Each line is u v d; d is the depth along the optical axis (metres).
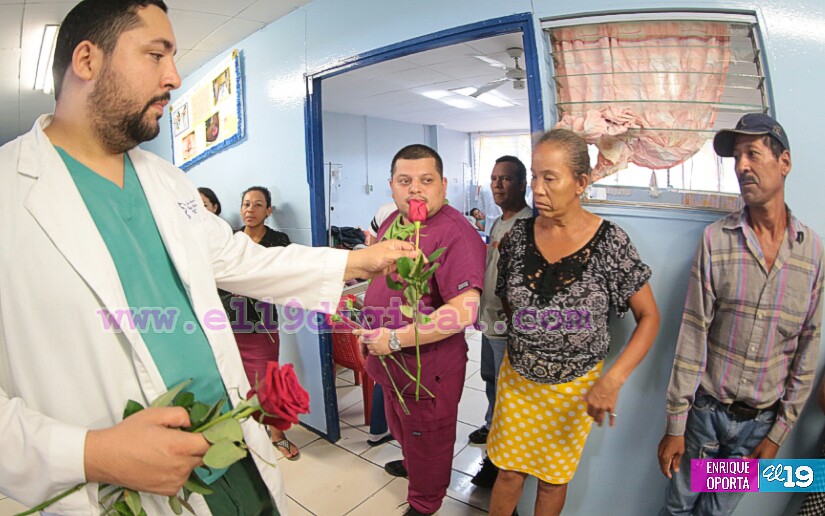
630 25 1.39
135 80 0.73
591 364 1.23
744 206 1.12
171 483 0.60
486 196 8.23
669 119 1.35
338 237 4.65
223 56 2.84
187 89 3.47
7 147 0.75
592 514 1.55
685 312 1.20
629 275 1.18
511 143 7.96
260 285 1.04
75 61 0.71
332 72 2.07
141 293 0.82
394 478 1.99
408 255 1.04
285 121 2.37
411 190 1.38
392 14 1.81
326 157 5.91
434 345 1.43
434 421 1.48
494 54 3.47
